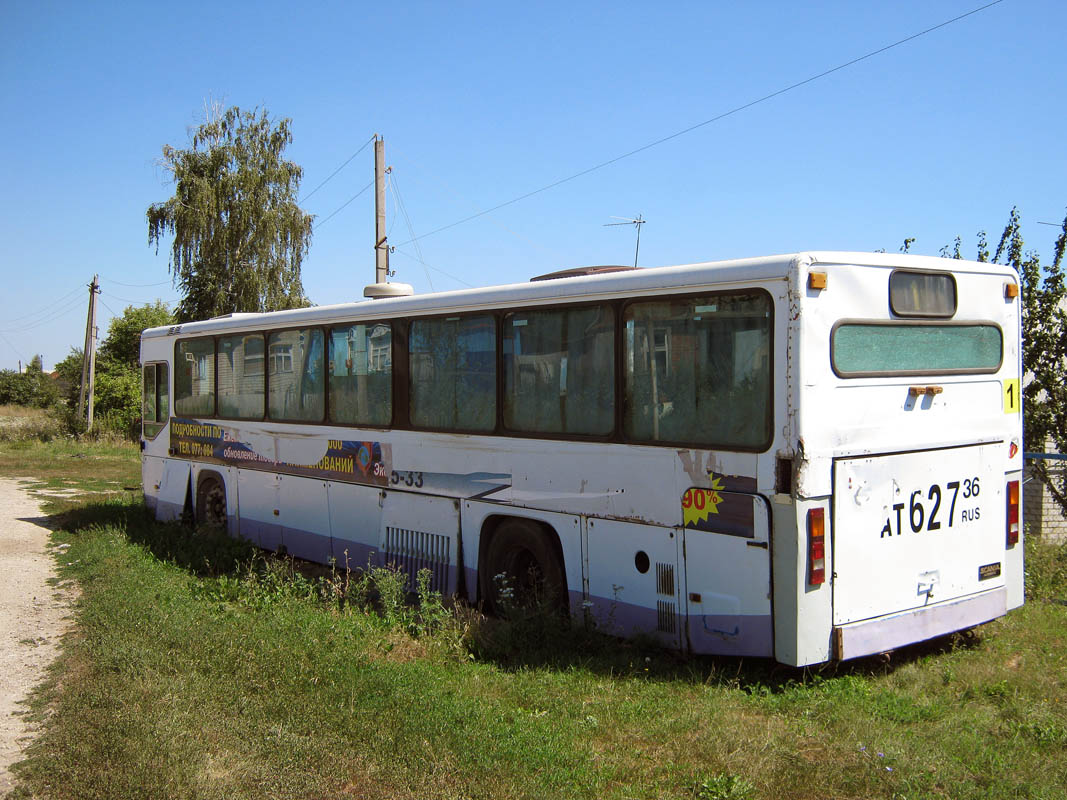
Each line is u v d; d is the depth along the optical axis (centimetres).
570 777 432
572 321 670
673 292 594
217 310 3338
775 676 568
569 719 512
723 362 564
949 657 611
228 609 772
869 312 556
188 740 470
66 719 513
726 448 559
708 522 570
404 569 837
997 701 533
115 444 3100
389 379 855
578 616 663
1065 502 1000
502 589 718
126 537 1134
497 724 495
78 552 1038
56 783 435
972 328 621
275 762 449
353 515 906
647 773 440
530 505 704
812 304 528
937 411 593
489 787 420
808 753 462
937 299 599
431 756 451
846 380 541
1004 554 638
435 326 800
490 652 645
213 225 3350
